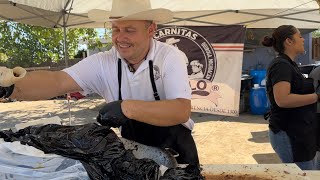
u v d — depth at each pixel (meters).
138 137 1.82
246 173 1.91
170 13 1.87
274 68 2.77
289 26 2.83
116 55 1.95
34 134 1.44
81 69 1.94
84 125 1.50
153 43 1.89
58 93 1.87
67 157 1.34
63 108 11.24
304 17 4.68
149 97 1.92
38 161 1.31
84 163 1.34
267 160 5.18
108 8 4.33
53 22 4.75
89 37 9.67
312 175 1.87
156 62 1.85
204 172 1.92
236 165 2.02
